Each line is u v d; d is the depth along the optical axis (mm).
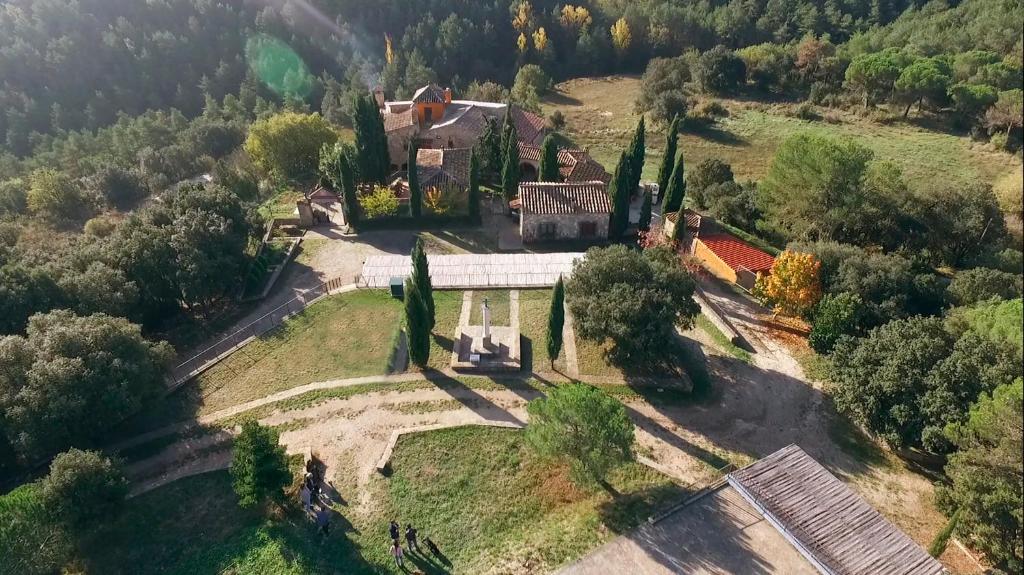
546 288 48781
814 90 101875
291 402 36812
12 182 85812
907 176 62844
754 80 112938
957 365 29422
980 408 25922
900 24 103688
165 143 101875
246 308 47719
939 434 28969
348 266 53719
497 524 28500
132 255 43750
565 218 57000
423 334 37312
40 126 113562
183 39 127062
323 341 42625
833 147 50250
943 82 77688
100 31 122938
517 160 61344
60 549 26406
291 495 30156
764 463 29812
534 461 31938
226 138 99250
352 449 33031
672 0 143375
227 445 34000
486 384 38031
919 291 41594
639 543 26594
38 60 116562
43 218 78250
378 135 63594
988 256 41094
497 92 102812
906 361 31484
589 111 106000
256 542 27469
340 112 106438
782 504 27625
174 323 46844
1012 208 37594
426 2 139750
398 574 26078
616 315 35125
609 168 78750
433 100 76438
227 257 46656
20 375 31625
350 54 134125
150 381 35188
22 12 119875
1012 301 31109
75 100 118438
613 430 26938
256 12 137875
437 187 61219
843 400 33344
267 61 128250
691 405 36906
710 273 51781
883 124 86812
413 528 27906
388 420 35125
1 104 112438
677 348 39188
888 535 26203
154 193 86750
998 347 29234
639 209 64938
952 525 25281
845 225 52031
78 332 33156
